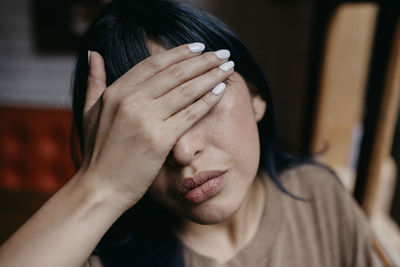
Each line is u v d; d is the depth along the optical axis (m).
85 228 0.33
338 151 1.10
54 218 0.33
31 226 0.33
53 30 1.75
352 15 0.98
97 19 0.44
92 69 0.40
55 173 1.77
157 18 0.39
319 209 0.60
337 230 0.59
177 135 0.34
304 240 0.57
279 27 1.53
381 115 0.64
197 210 0.40
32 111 1.75
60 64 1.82
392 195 0.85
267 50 1.57
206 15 0.43
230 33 0.44
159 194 0.40
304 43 1.48
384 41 0.62
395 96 0.63
